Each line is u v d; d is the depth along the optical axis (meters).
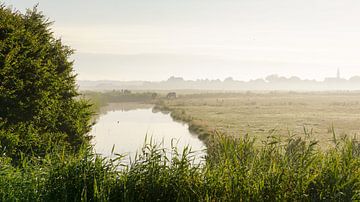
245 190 6.47
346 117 50.44
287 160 7.22
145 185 6.64
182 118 50.25
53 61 20.45
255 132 31.83
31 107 15.11
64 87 19.89
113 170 6.96
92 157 7.11
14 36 15.06
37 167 7.20
